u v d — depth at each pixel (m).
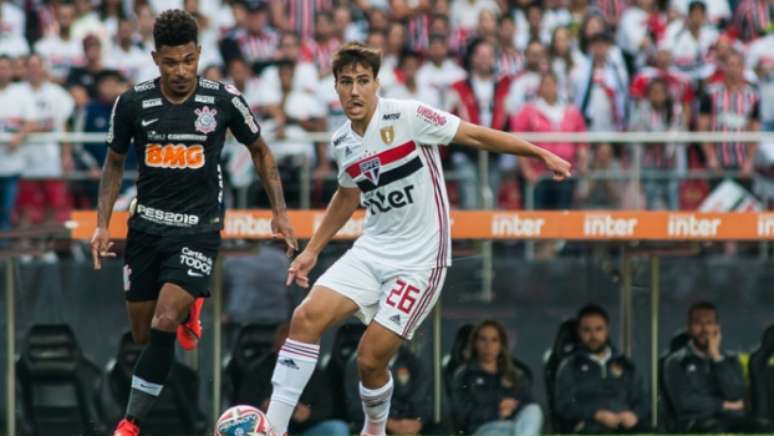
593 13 61.75
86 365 42.38
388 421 41.19
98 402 42.12
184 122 28.28
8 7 59.88
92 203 48.09
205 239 28.61
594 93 55.75
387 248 27.31
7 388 41.41
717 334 42.09
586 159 48.84
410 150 26.97
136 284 29.22
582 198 48.75
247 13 60.16
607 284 44.91
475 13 62.50
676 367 42.00
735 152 48.88
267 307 43.16
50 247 42.69
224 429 26.66
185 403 41.78
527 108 52.78
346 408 40.78
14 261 42.50
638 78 56.19
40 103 52.69
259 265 43.16
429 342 41.88
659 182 48.72
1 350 42.28
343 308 27.08
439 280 27.44
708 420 41.78
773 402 42.38
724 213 39.91
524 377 41.34
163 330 28.14
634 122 55.59
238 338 41.72
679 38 60.94
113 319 43.19
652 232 39.84
